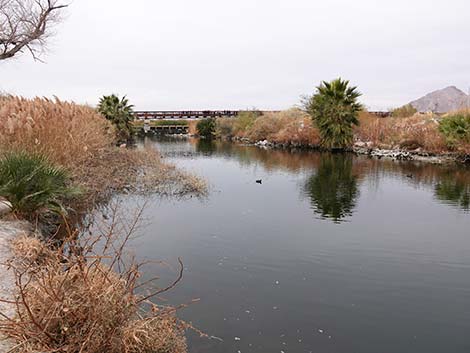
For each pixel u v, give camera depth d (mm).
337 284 4547
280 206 8453
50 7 19938
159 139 34062
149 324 2801
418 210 8078
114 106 27906
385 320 3766
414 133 18531
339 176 12648
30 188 5812
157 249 5598
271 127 28172
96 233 6059
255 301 4098
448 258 5383
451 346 3348
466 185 10789
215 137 35969
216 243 5930
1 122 8547
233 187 10797
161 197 9117
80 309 2428
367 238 6219
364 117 22969
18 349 2248
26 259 3980
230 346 3279
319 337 3459
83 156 10227
